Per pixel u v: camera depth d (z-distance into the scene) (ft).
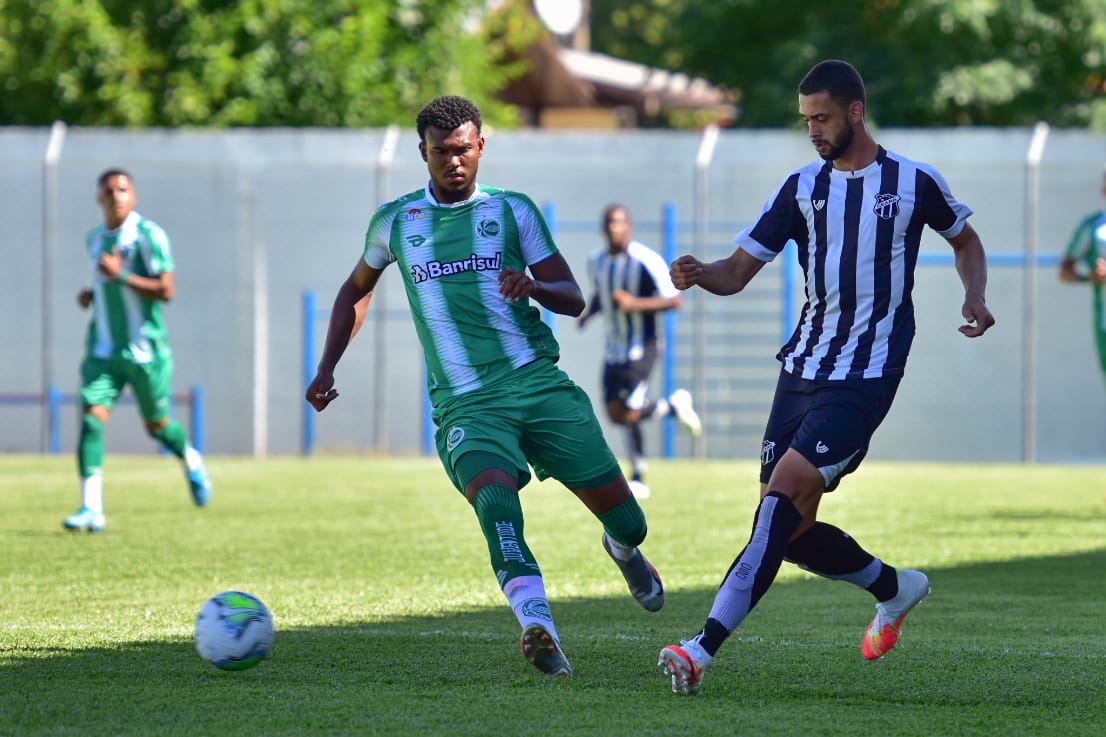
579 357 208.33
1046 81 266.77
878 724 45.96
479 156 59.00
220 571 88.12
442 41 280.92
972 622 69.21
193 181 207.72
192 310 207.92
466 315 58.49
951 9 251.39
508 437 57.26
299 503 135.44
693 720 46.32
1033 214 199.82
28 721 46.26
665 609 73.05
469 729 44.93
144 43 260.42
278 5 260.42
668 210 201.77
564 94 369.91
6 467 179.93
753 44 289.33
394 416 207.10
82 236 207.92
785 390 55.93
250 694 50.47
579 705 48.65
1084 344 200.64
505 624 66.95
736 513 126.93
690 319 206.80
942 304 203.00
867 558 56.75
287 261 207.72
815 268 55.16
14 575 85.92
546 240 59.52
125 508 129.39
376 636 63.36
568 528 115.55
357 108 264.11
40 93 261.44
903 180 54.44
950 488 154.61
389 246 60.18
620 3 500.74
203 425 207.51
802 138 204.03
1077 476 173.27
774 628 66.74
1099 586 82.48
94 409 111.86
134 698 49.80
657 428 207.31
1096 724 46.19
